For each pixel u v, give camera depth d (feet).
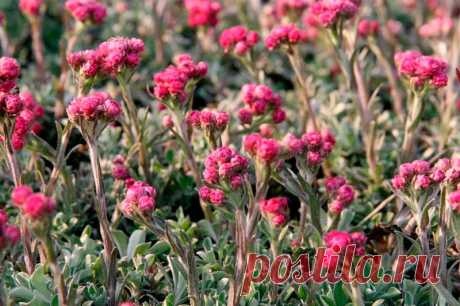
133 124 10.59
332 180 9.25
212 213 10.23
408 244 10.52
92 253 9.58
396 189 8.39
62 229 10.44
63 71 14.16
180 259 7.80
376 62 16.15
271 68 17.46
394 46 16.07
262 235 10.21
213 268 9.39
